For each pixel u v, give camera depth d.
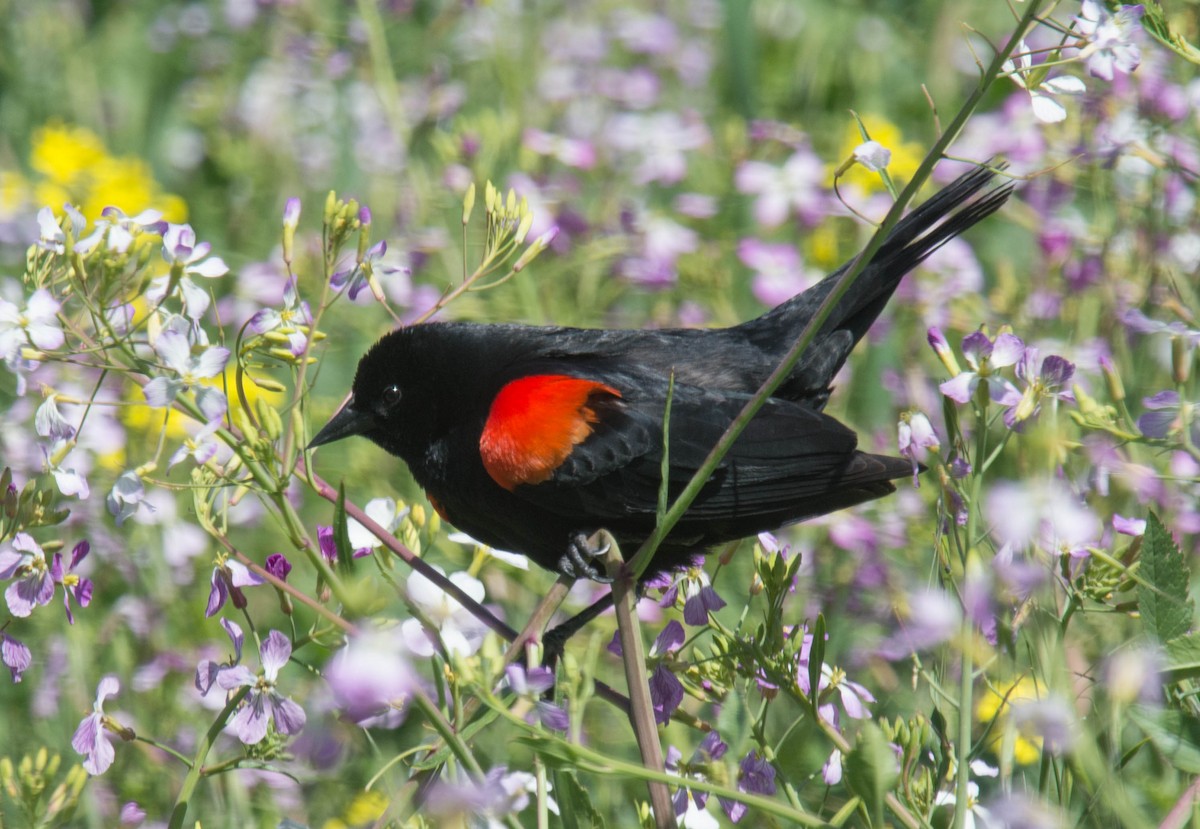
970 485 5.72
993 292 10.86
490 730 7.82
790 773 6.12
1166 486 7.05
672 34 17.02
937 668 6.16
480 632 5.28
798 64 16.70
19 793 5.48
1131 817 4.39
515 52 15.45
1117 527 5.85
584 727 8.26
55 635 8.86
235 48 16.72
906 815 5.46
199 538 9.62
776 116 16.12
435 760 5.14
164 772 8.07
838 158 13.46
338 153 15.02
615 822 7.82
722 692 5.98
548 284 11.54
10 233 12.90
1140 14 5.48
